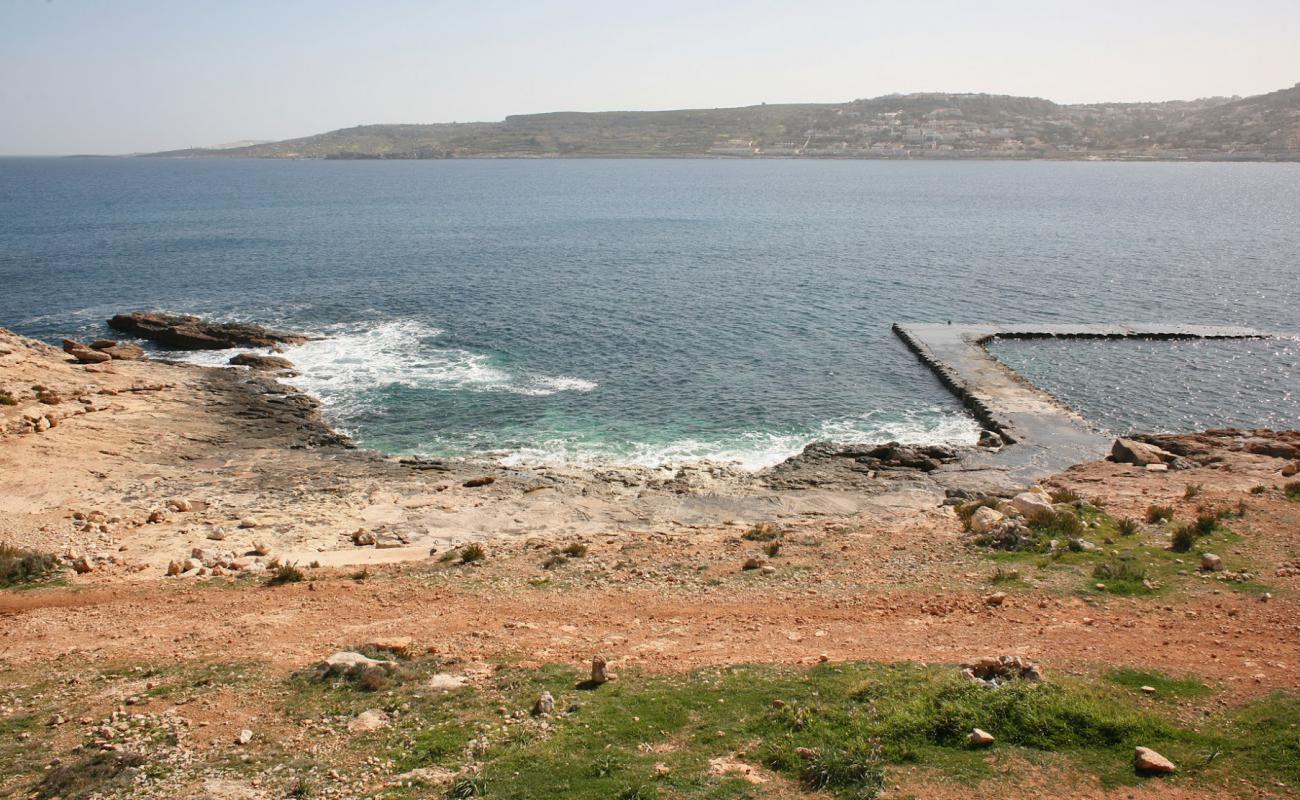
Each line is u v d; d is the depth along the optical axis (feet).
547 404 161.99
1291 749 41.73
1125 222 454.40
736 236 406.21
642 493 120.26
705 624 68.49
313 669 59.98
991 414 151.84
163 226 428.56
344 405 160.25
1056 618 64.39
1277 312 233.96
